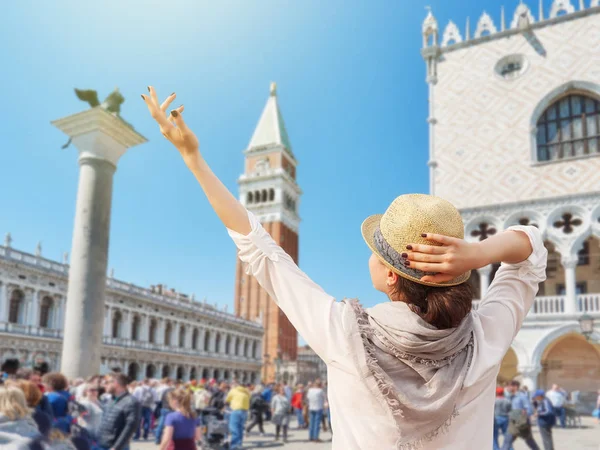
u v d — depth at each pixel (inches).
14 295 1787.6
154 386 914.1
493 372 61.2
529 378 872.3
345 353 59.1
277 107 4549.7
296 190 4507.9
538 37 1008.2
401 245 62.0
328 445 707.4
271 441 755.4
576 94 970.1
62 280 1985.7
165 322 2536.9
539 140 986.7
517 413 494.0
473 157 1012.5
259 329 3499.0
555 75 975.0
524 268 68.0
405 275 60.4
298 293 65.9
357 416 58.2
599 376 957.2
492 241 63.4
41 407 254.8
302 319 64.1
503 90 1016.9
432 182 1036.5
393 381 57.0
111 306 2162.9
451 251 57.3
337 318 62.1
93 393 340.5
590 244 1026.7
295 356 3998.5
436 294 59.9
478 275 941.8
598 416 683.4
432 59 1101.1
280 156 4227.4
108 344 2111.2
